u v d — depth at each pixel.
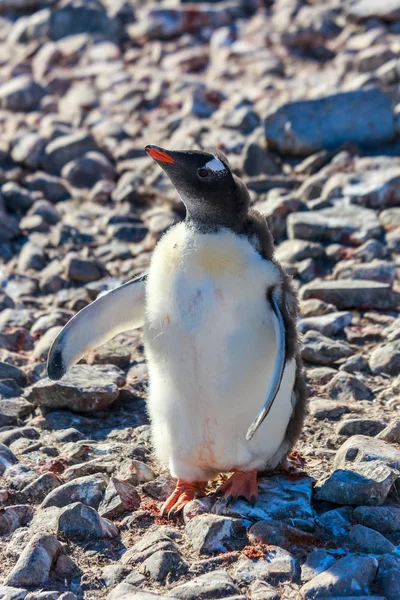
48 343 11.08
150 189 15.95
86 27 24.78
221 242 7.30
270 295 7.39
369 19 22.39
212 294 7.20
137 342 11.24
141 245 14.52
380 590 6.62
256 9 25.08
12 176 17.19
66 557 7.03
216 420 7.55
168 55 22.83
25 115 20.70
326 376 10.28
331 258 13.37
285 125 16.77
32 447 8.93
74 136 17.80
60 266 13.87
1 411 9.63
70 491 7.90
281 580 6.75
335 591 6.52
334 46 22.02
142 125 19.19
